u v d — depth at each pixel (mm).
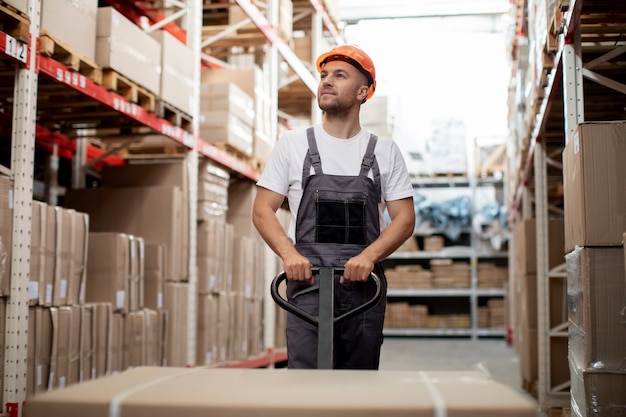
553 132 6492
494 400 1427
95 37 4844
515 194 10695
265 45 8422
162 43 5727
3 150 6922
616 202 3459
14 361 3785
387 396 1462
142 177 6148
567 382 6008
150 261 5680
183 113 6121
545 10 4660
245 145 7391
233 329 7062
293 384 1618
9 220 3830
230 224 7805
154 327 5500
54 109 5586
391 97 15555
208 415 1387
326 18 9609
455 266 15930
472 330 15781
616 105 5672
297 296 2697
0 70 4395
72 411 1418
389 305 16016
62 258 4367
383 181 2867
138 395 1474
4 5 3740
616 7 4254
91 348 4578
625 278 3221
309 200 2793
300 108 10445
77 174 7012
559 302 6160
